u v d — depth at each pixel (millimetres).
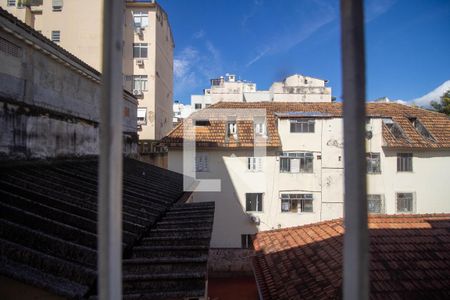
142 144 18203
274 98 35594
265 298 6332
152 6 23516
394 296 5082
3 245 2621
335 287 5473
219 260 15398
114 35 1133
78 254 2889
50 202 4164
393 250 6340
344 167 1100
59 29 20656
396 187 16672
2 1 20484
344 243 1093
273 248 8906
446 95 24609
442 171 16922
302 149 16500
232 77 43500
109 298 1081
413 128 17625
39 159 6762
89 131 9578
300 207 16297
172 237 3912
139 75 23344
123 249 3375
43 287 2398
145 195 6656
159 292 2660
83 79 9852
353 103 1075
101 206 1100
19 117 6070
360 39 1079
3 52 6098
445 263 5938
